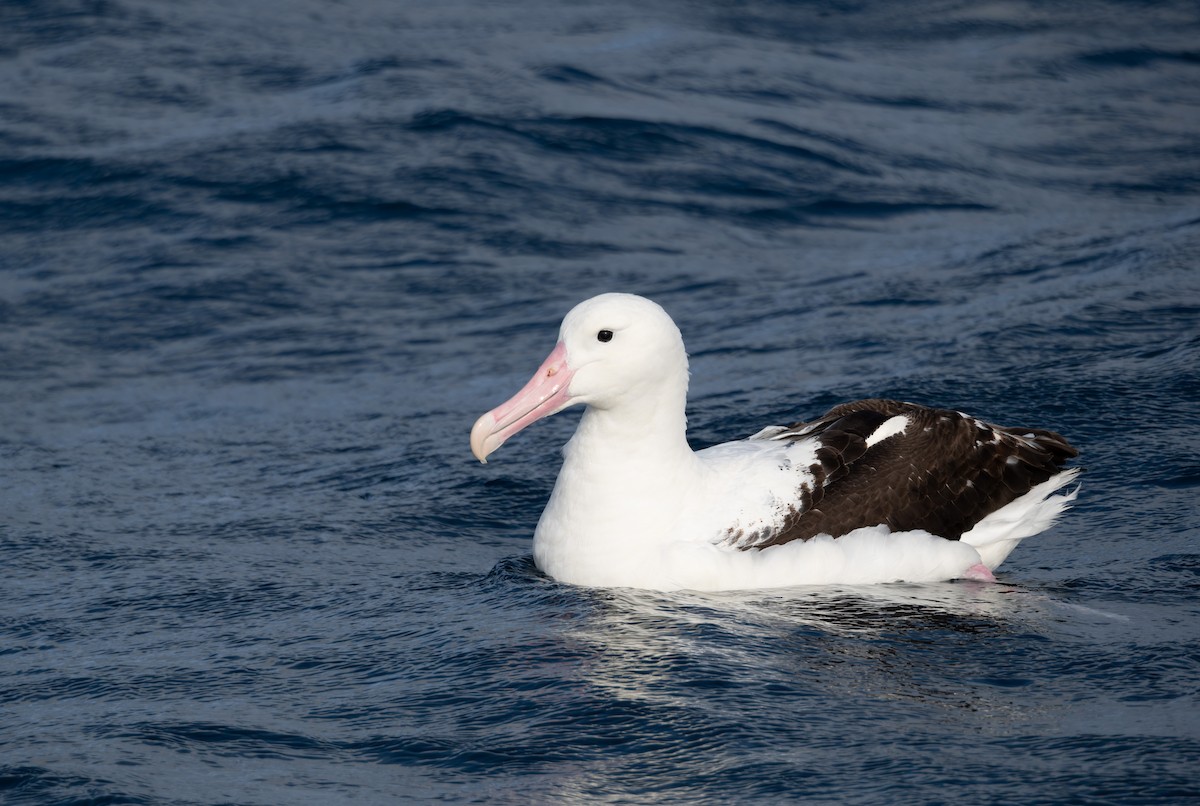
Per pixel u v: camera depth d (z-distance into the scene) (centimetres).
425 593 1056
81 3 3291
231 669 912
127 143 2534
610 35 3253
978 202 2405
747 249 2203
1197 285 1806
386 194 2323
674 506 1030
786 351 1712
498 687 851
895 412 1105
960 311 1811
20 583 1120
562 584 1041
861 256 2159
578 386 1021
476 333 1888
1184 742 742
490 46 3100
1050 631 922
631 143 2558
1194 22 3419
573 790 720
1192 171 2539
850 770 728
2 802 729
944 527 1061
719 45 3222
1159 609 962
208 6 3331
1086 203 2386
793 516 1028
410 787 734
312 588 1084
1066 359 1559
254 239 2200
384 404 1645
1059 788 696
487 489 1335
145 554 1185
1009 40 3334
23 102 2741
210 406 1672
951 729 775
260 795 728
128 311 1983
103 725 823
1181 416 1358
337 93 2759
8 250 2194
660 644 904
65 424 1623
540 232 2234
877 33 3397
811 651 892
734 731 777
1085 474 1248
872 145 2639
